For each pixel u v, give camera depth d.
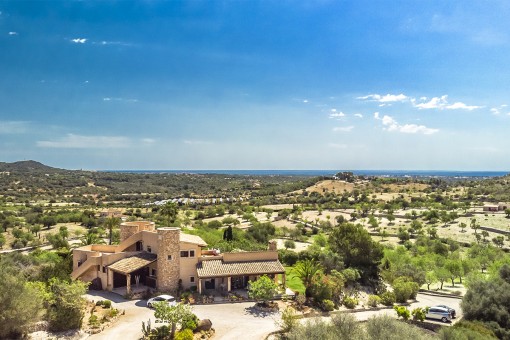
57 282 45.88
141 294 52.50
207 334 40.66
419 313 49.88
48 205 199.62
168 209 130.62
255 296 49.72
